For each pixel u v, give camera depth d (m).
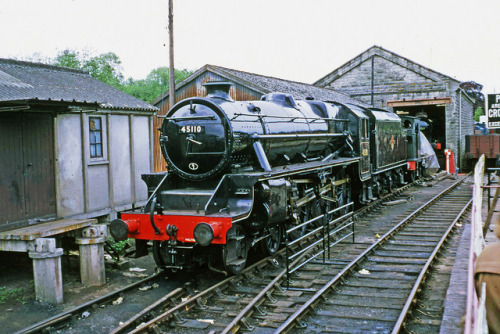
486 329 2.17
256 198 7.75
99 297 6.67
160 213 7.22
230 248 7.09
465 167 31.16
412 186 20.06
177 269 7.66
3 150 7.38
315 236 10.15
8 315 6.05
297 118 9.90
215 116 7.67
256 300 6.05
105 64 31.81
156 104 18.69
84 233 7.34
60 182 8.84
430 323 5.56
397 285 6.96
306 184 10.10
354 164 12.71
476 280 2.58
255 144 8.11
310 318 5.80
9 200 7.50
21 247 6.62
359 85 28.83
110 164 10.48
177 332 5.44
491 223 10.51
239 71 18.50
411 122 19.69
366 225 11.60
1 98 7.75
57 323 5.66
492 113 10.33
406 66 27.42
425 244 9.39
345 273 7.34
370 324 5.58
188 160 7.85
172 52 13.82
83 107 7.76
